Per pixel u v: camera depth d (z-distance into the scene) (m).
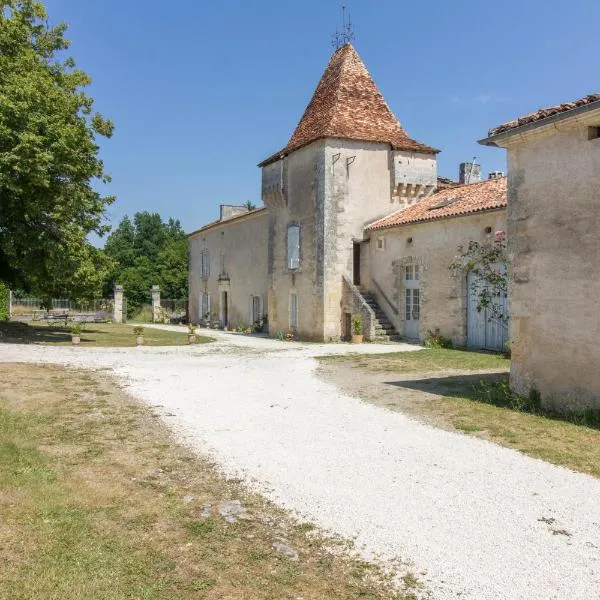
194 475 5.30
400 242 19.86
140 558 3.67
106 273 24.19
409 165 22.11
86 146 18.00
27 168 15.24
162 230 62.91
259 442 6.41
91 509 4.40
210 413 7.86
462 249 17.05
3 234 17.81
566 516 4.36
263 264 27.41
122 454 5.88
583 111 7.29
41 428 6.71
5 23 17.23
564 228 7.84
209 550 3.82
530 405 8.10
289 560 3.70
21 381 9.66
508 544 3.90
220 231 32.75
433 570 3.57
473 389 9.68
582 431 6.80
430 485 5.03
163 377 10.97
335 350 16.92
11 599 3.14
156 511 4.43
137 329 18.97
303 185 22.30
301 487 5.00
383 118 22.89
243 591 3.33
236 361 13.84
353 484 5.07
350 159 21.41
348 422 7.35
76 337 17.31
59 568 3.48
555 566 3.60
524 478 5.20
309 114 24.12
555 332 7.95
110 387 9.65
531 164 8.38
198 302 36.06
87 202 19.88
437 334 18.09
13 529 3.96
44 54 20.03
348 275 21.28
